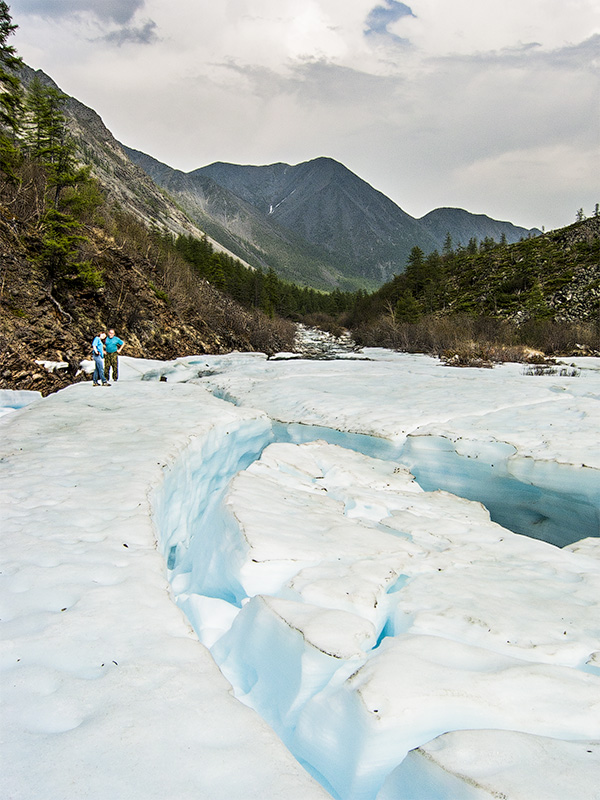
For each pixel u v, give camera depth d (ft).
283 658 11.14
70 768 6.74
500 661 10.14
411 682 9.07
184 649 9.84
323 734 9.38
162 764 6.92
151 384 50.26
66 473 20.36
